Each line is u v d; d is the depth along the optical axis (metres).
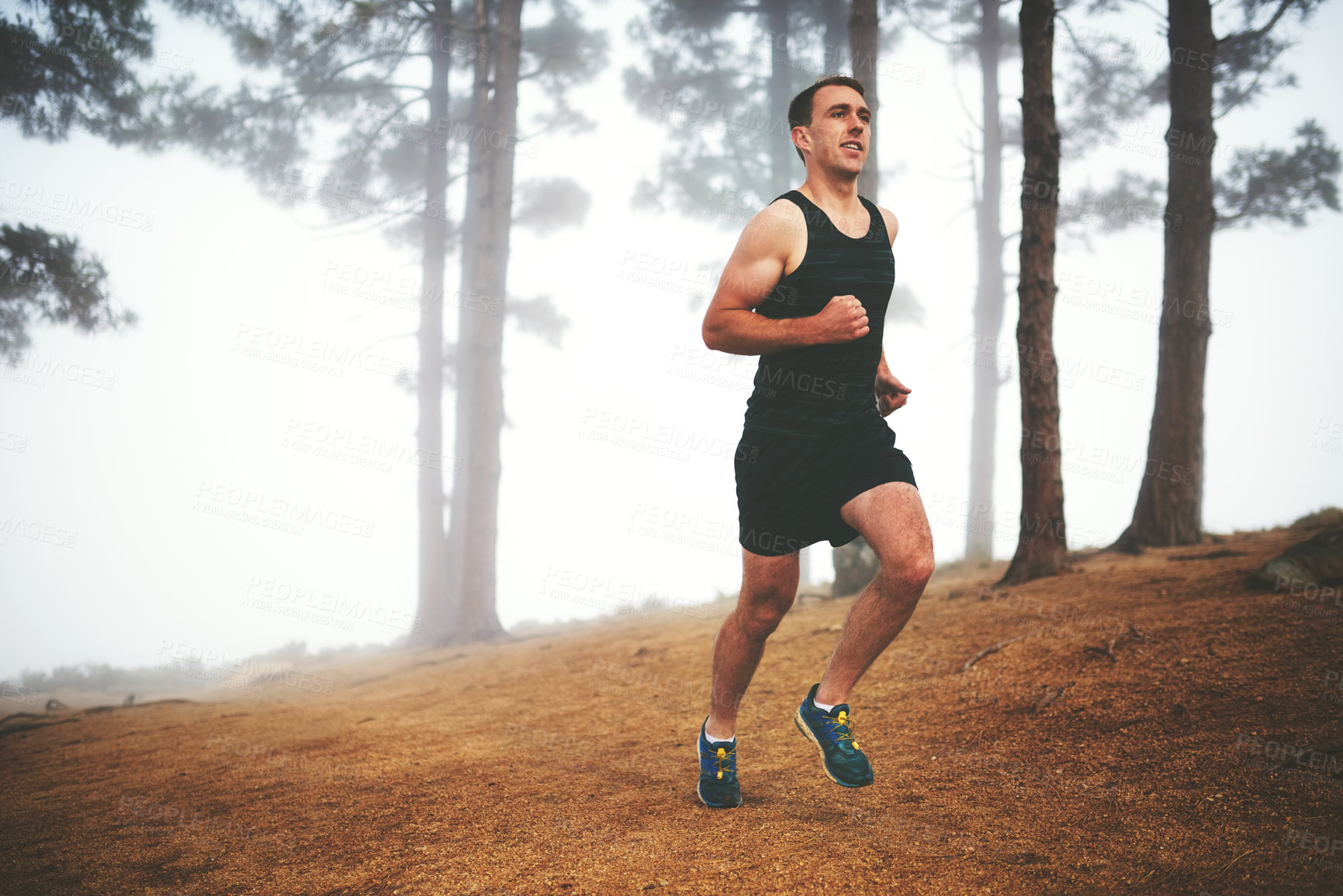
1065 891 1.84
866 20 8.50
